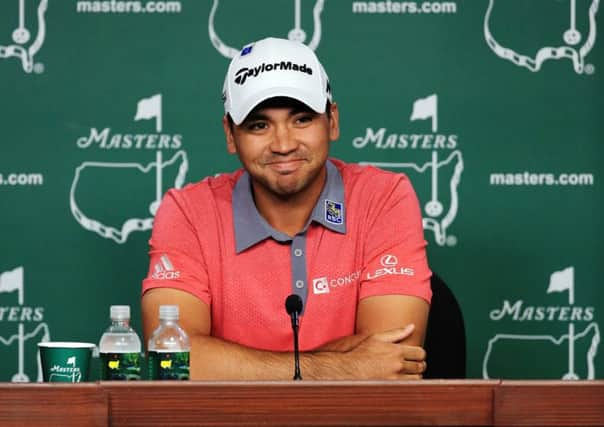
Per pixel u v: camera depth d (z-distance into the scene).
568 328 14.71
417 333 10.22
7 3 14.67
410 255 10.51
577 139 14.71
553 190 14.71
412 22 14.75
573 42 14.73
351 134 14.73
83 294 14.67
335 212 10.70
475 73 14.73
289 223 10.67
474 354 14.71
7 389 6.81
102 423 6.81
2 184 14.65
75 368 8.70
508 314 14.70
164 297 10.37
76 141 14.68
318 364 9.27
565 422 6.86
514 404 6.87
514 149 14.71
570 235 14.71
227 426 6.82
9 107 14.66
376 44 14.74
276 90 9.98
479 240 14.73
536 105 14.72
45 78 14.67
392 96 14.73
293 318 8.57
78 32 14.71
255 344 10.53
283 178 10.16
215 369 9.29
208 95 14.74
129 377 8.39
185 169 14.73
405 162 14.73
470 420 6.88
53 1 14.70
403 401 6.87
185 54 14.74
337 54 14.73
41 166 14.66
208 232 10.70
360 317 10.38
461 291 14.73
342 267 10.61
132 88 14.71
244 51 10.45
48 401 6.81
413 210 10.80
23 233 14.65
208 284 10.62
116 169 14.72
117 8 14.73
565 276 14.70
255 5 14.76
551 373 14.70
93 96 14.71
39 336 14.64
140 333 14.68
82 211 14.67
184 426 6.82
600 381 6.87
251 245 10.61
